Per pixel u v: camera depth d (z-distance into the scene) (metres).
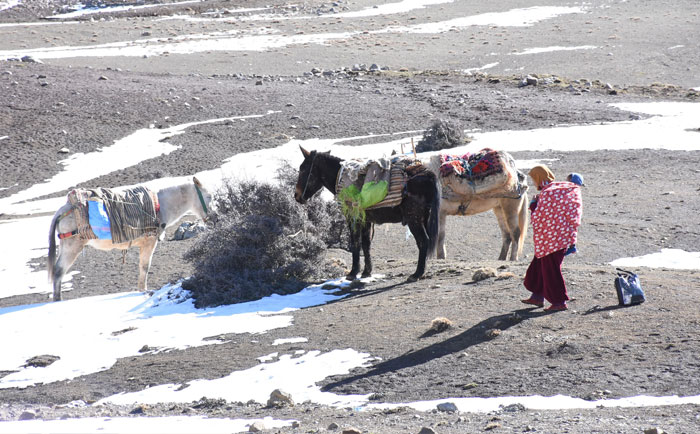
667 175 23.66
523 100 38.97
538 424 5.92
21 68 47.06
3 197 27.42
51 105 38.53
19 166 30.83
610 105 37.12
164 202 14.33
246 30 73.00
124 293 14.38
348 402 7.47
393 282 12.99
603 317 8.91
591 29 64.19
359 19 77.62
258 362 9.23
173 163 30.25
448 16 76.56
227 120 36.44
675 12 70.00
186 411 7.57
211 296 12.88
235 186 15.69
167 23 78.06
